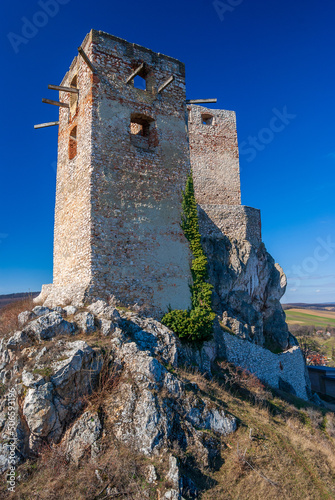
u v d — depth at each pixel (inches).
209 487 302.0
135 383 358.9
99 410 337.4
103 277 503.5
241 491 309.0
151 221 570.9
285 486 330.3
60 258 616.1
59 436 324.8
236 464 335.0
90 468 293.7
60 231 625.6
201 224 885.8
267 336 939.3
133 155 569.9
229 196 1013.8
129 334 442.6
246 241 914.1
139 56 600.4
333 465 410.0
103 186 528.1
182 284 583.8
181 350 503.5
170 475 289.1
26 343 390.3
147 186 577.6
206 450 333.1
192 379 441.7
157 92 615.2
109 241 519.5
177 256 590.2
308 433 501.0
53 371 343.9
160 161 601.3
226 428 380.5
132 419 329.4
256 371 727.7
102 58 556.1
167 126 621.0
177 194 613.9
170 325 532.1
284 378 837.8
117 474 287.0
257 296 943.7
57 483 284.5
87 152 534.9
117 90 566.9
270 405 549.0
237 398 497.7
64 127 652.7
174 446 319.3
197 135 1000.9
